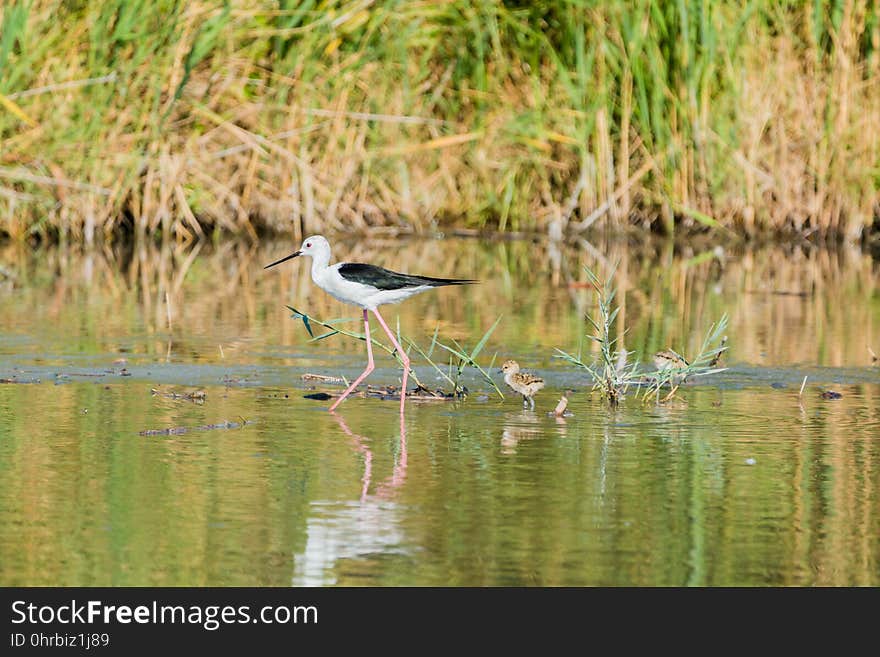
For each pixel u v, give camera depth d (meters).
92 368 12.45
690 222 22.89
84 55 20.83
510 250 21.97
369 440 10.02
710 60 22.00
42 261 20.06
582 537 7.94
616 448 9.87
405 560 7.57
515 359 13.23
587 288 18.52
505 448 9.84
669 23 22.11
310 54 21.88
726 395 11.77
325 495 8.63
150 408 10.91
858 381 12.38
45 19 20.52
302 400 11.36
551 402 11.47
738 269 20.47
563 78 22.33
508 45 22.97
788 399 11.59
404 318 15.84
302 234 22.61
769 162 22.62
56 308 16.05
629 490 8.82
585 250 22.20
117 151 21.27
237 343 13.93
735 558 7.65
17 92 20.47
